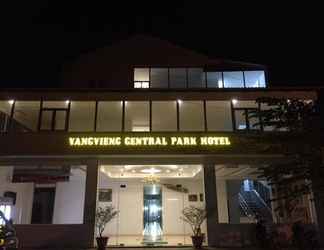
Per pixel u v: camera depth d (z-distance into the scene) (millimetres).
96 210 16328
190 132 17375
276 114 10078
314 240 14969
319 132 9180
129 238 19984
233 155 17219
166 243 16922
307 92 18344
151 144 17094
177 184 22703
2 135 17156
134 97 18062
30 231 15820
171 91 18188
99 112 19594
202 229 19422
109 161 17344
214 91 18250
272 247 15164
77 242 15688
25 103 18297
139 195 22375
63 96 17953
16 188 20719
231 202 23000
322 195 9383
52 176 18750
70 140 17094
